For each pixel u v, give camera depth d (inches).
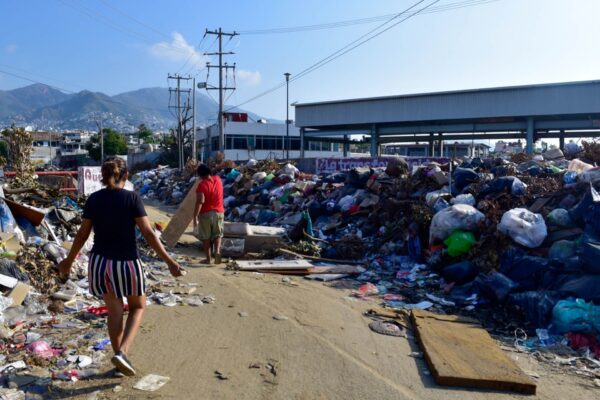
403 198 450.6
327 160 861.8
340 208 510.9
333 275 350.9
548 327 245.8
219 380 175.9
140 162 2497.5
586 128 1379.2
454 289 310.5
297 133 2605.8
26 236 313.9
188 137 2278.5
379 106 1620.3
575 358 218.7
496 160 501.4
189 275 334.6
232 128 2459.4
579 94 1307.8
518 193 372.8
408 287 327.3
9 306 221.8
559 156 603.2
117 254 164.6
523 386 180.1
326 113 1734.7
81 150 4724.4
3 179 478.3
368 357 205.6
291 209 591.5
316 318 252.7
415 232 381.7
